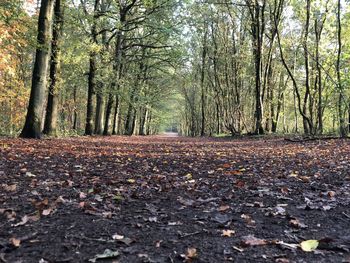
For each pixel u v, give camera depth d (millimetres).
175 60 32406
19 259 2764
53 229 3527
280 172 7703
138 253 2990
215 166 8883
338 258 2949
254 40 30406
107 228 3621
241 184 6133
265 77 29250
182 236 3455
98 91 28609
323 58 28484
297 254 3037
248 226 3830
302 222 3965
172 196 5254
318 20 26531
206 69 46312
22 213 4027
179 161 10008
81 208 4348
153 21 27438
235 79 35062
